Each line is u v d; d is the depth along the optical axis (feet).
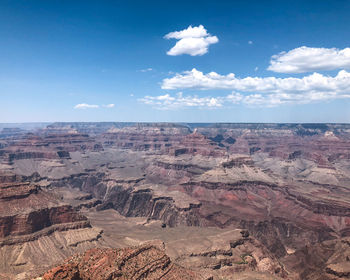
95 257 315.58
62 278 231.50
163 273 327.47
